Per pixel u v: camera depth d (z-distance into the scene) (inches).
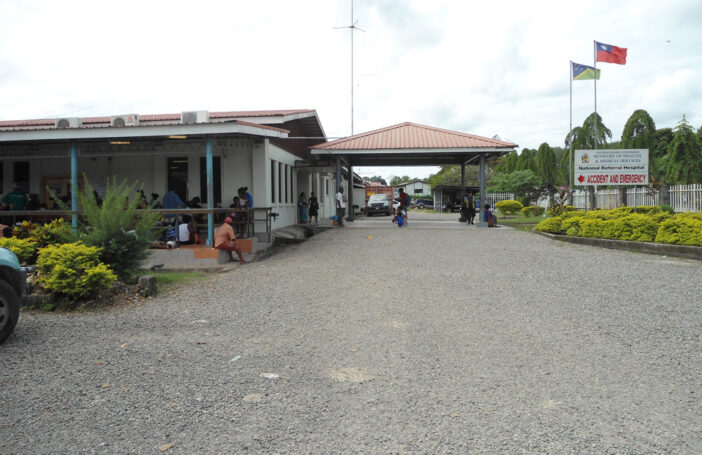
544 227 725.3
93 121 820.0
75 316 289.1
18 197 645.3
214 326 265.1
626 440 135.9
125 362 206.1
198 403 164.2
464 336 237.3
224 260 523.2
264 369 197.5
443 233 743.1
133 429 145.7
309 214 976.9
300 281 393.1
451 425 146.4
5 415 155.3
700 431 140.7
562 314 273.1
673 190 831.7
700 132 1502.2
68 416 154.4
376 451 131.9
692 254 462.3
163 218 583.2
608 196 1055.0
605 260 462.6
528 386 175.3
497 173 2295.8
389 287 357.1
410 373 190.4
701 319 256.8
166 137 549.3
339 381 183.6
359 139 946.1
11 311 231.8
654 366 192.7
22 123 828.0
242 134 542.9
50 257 314.3
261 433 142.9
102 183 695.1
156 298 337.7
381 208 1560.0
